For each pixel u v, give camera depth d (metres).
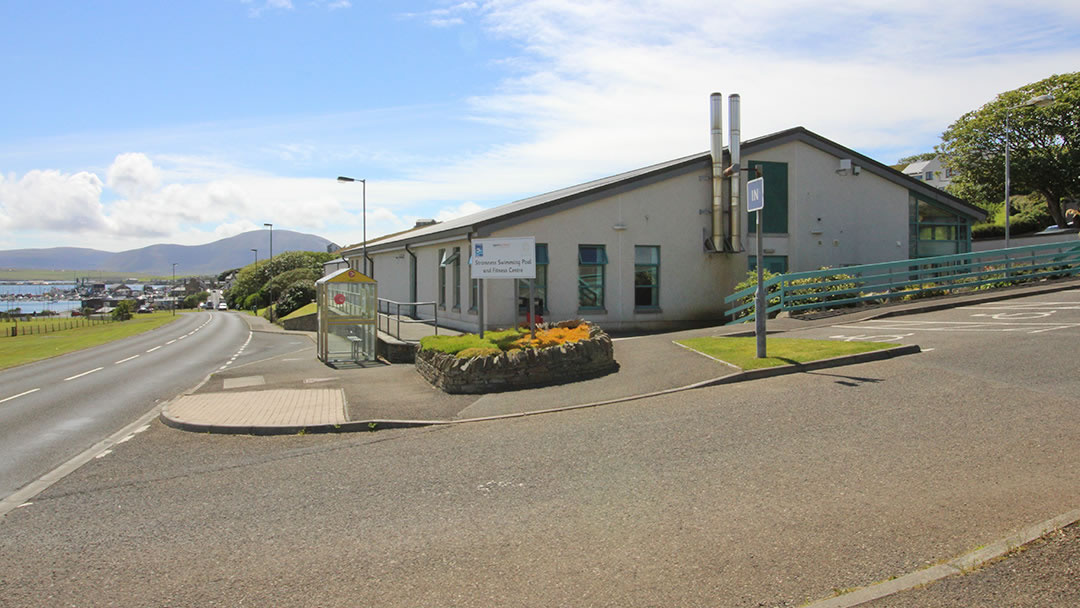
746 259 21.83
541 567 4.66
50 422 11.70
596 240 20.19
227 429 9.72
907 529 4.89
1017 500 5.25
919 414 7.80
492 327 19.02
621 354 14.03
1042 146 39.12
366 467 7.46
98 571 4.93
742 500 5.66
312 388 13.30
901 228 23.73
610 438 7.94
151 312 118.69
